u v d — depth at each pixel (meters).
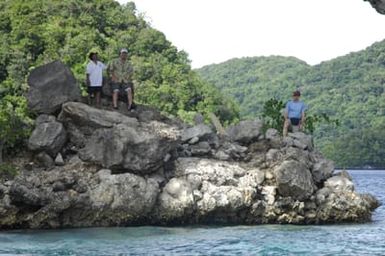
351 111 121.50
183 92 62.59
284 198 16.94
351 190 17.84
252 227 16.09
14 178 15.36
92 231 14.63
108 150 15.85
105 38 59.47
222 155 17.91
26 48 46.94
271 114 20.67
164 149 16.17
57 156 16.47
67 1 60.28
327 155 104.50
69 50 49.19
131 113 17.97
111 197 15.22
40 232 14.38
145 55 65.81
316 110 125.88
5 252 11.91
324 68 143.25
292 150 17.97
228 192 16.38
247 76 158.75
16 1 53.81
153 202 15.59
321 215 17.11
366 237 14.69
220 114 66.50
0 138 16.48
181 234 14.58
